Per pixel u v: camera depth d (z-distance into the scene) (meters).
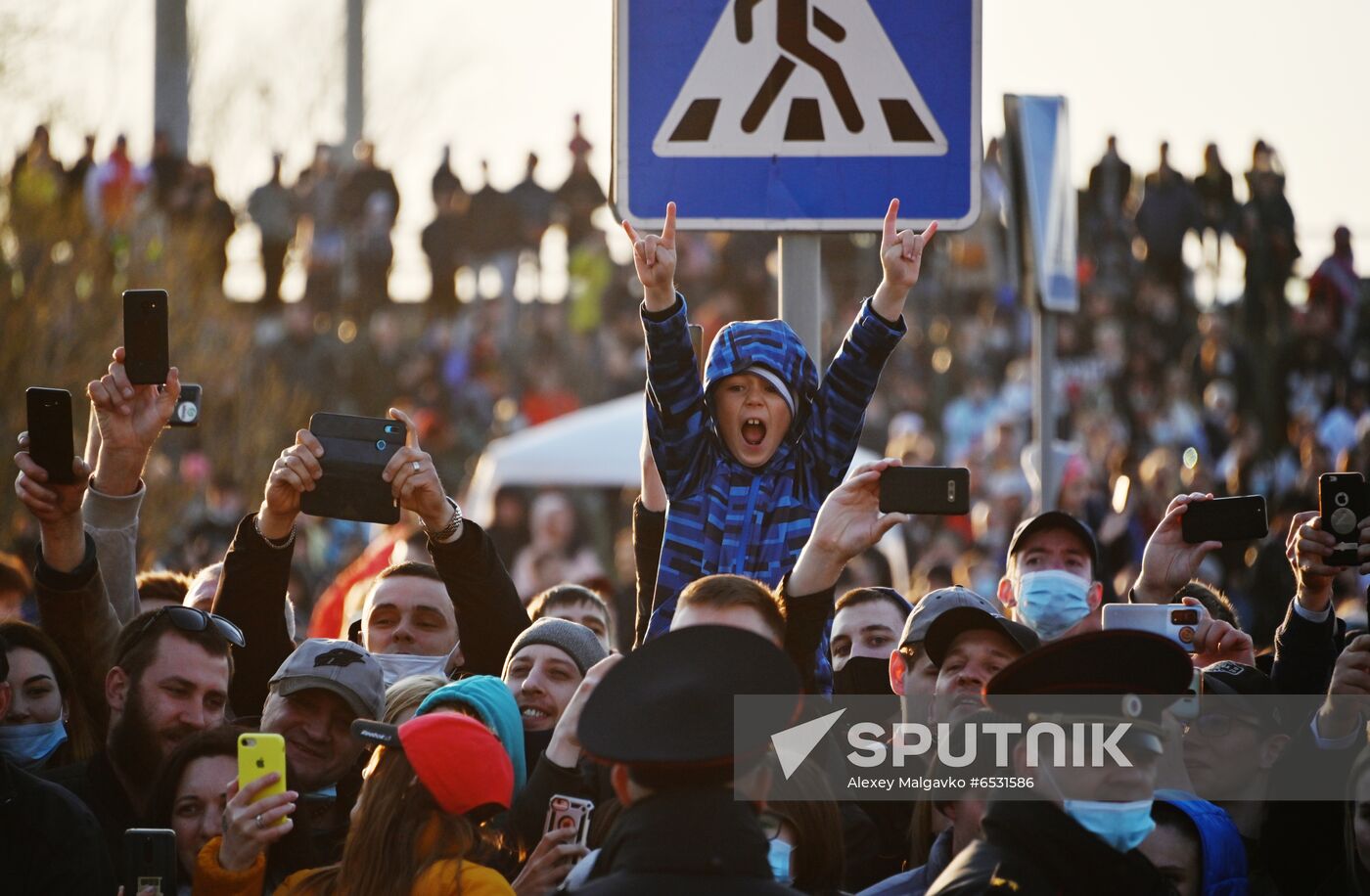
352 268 71.31
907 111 16.92
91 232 55.31
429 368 68.81
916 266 16.05
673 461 15.98
